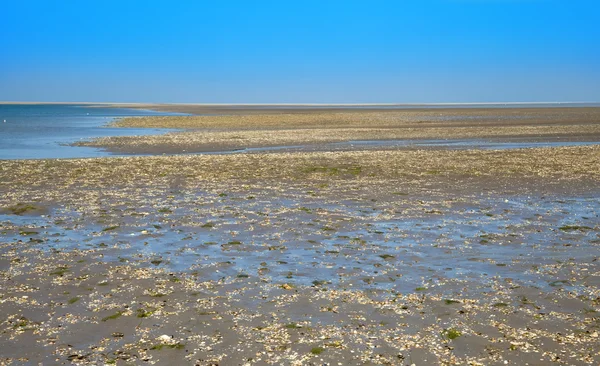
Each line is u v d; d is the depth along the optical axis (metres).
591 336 8.48
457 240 14.63
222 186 23.59
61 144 46.28
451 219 17.17
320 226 16.28
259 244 14.36
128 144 45.84
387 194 21.53
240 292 10.68
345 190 22.48
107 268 12.27
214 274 11.84
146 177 26.03
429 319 9.24
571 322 9.05
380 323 9.09
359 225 16.41
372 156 34.00
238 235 15.31
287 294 10.54
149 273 11.90
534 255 13.15
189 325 9.05
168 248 14.02
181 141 48.00
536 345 8.20
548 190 22.20
